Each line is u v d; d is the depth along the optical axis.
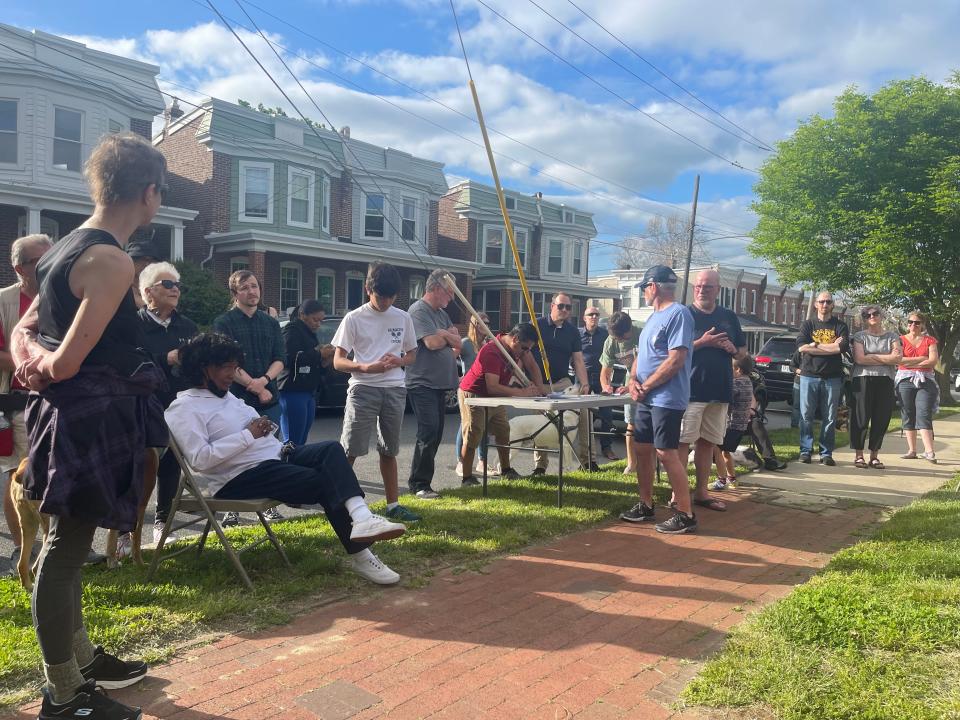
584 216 35.44
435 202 28.03
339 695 2.60
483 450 6.36
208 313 17.66
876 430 7.54
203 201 21.39
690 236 29.28
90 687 2.32
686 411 5.41
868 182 19.62
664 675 2.82
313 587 3.60
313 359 5.75
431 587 3.74
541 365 7.13
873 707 2.46
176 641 2.99
